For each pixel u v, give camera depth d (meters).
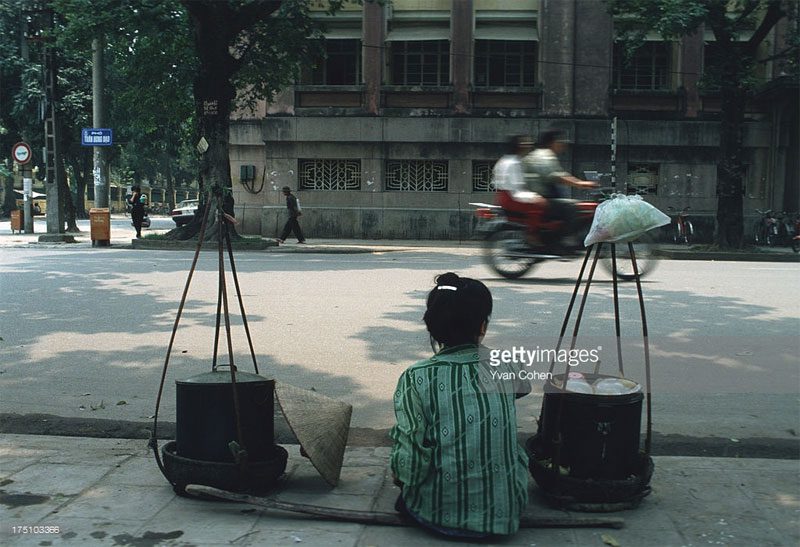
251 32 18.98
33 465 3.63
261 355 6.07
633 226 3.30
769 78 22.05
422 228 22.94
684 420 4.55
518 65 23.05
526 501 2.98
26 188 25.05
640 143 22.48
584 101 22.56
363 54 22.98
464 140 22.69
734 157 17.94
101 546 2.79
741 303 8.70
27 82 25.98
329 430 3.39
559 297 8.90
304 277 11.01
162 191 77.94
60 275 11.08
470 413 2.91
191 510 3.13
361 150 23.08
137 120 24.61
